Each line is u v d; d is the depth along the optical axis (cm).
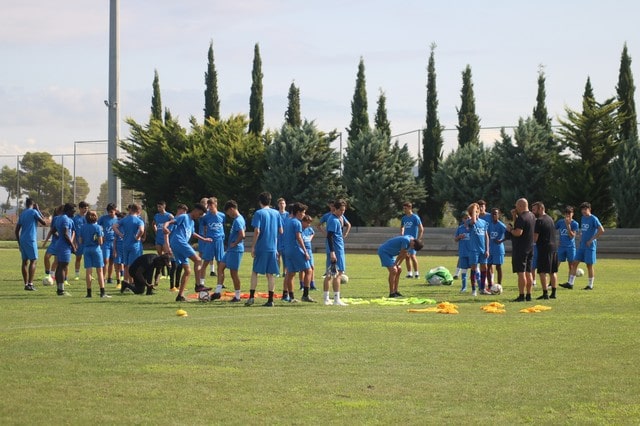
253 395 853
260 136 5728
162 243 2550
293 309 1675
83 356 1071
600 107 4816
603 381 930
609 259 4238
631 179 4578
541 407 809
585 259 2241
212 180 5506
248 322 1439
